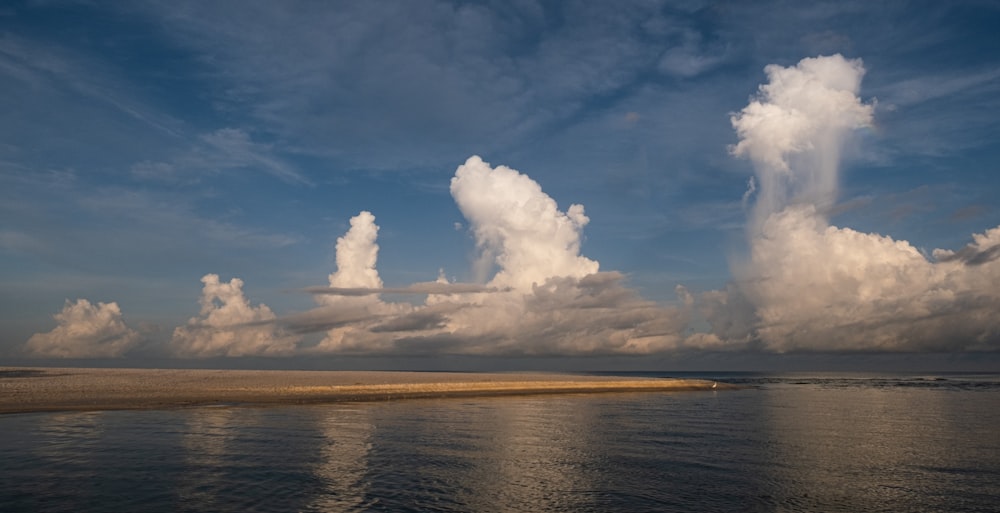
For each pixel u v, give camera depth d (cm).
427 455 3077
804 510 2172
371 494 2273
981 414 5794
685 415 5428
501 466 2845
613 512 2100
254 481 2425
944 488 2517
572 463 2959
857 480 2648
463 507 2131
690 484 2538
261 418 4450
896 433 4231
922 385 14025
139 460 2766
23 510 1986
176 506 2058
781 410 6119
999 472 2847
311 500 2172
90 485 2306
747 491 2427
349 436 3641
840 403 7288
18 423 3891
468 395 7681
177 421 4128
